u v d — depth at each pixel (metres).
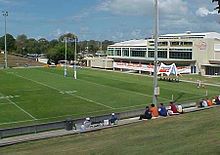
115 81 89.50
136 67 129.88
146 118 32.34
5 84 80.06
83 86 77.50
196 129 20.03
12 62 180.00
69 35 192.38
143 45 148.38
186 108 42.28
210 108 37.62
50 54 178.75
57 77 98.56
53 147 21.39
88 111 48.72
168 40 134.12
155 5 37.44
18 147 23.97
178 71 109.38
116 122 33.75
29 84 80.19
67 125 32.06
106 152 16.88
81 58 187.88
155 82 38.47
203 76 112.44
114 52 167.25
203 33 149.50
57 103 55.09
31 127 31.75
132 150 16.50
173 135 19.11
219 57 123.31
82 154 17.25
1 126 39.28
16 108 50.69
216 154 13.70
